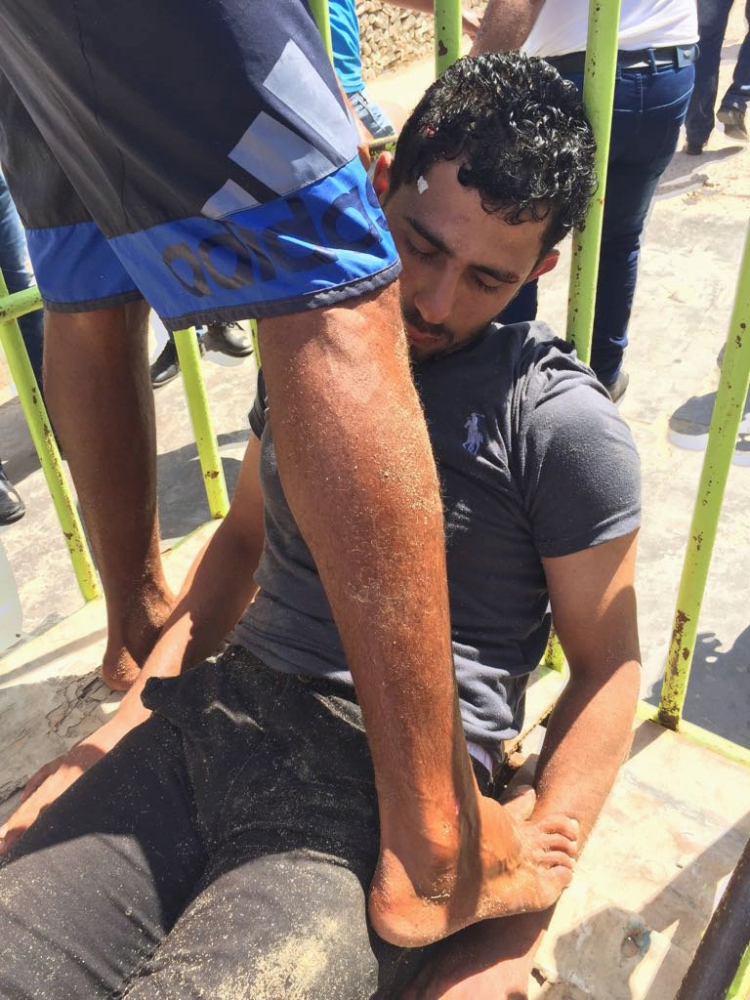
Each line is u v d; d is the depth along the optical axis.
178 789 1.22
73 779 1.46
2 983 1.05
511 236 1.16
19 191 1.46
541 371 1.27
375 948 1.07
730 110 5.04
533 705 1.71
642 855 1.43
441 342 1.26
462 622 1.29
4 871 1.14
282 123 0.88
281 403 0.94
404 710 0.93
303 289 0.93
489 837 1.10
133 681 1.81
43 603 2.98
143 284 1.10
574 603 1.27
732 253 4.18
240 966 1.01
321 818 1.14
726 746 1.62
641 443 3.15
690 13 2.45
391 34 8.12
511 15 1.97
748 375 1.30
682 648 1.55
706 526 1.42
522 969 1.23
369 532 0.90
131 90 0.91
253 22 0.85
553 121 1.16
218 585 1.57
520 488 1.24
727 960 0.89
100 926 1.12
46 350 1.63
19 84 1.05
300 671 1.25
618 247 2.75
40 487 3.53
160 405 3.82
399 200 1.19
